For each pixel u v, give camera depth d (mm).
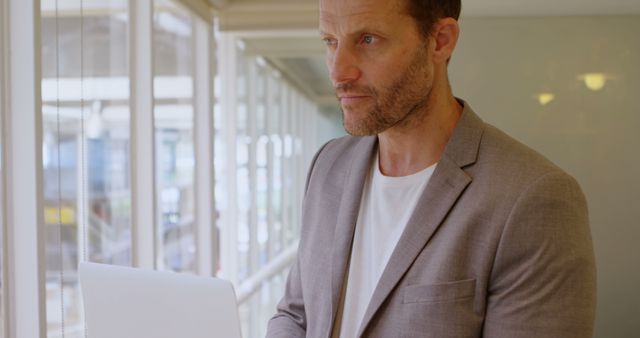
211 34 4402
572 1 2590
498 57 2658
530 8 2619
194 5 4059
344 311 1138
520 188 987
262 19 4488
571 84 2621
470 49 2674
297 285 1323
